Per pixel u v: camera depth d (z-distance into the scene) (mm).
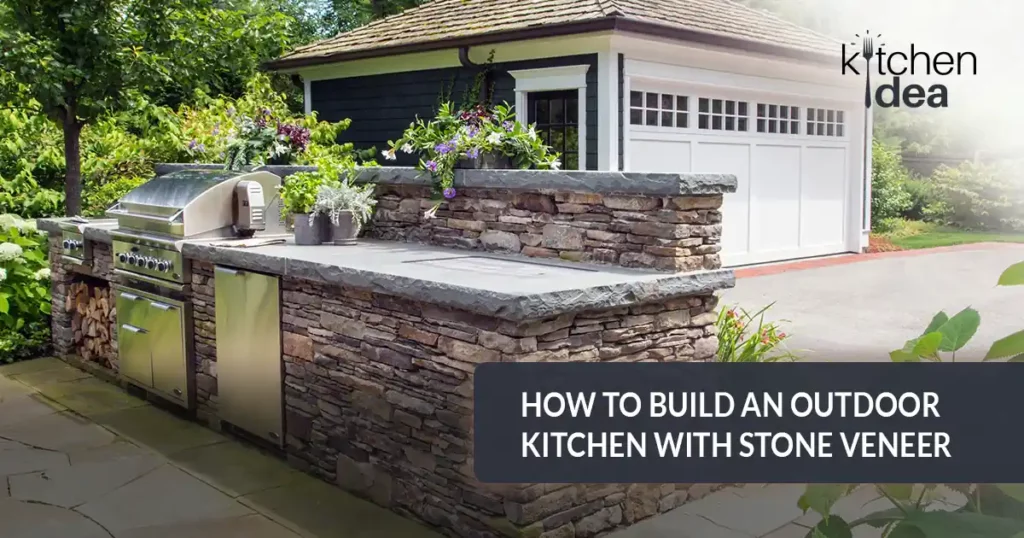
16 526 4039
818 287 10562
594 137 9742
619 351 3959
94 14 8734
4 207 10305
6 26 8516
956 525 1568
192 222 5629
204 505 4309
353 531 3992
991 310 9141
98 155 11344
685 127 10719
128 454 5074
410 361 4066
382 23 13273
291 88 16781
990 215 19250
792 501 4301
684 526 4016
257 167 6805
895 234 18203
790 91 12180
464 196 5348
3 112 10070
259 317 4996
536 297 3475
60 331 7410
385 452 4270
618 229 4457
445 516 3947
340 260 4598
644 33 9430
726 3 13281
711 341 4402
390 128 12062
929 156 22266
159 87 10406
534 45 10156
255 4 14164
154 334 5922
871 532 3758
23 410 5977
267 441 5121
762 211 12203
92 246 6797
